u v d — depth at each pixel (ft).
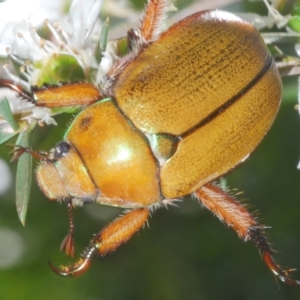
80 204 0.47
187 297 0.59
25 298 0.58
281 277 0.48
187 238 0.59
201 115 0.46
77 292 0.58
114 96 0.47
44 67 0.49
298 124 0.57
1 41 0.49
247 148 0.47
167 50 0.47
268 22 0.50
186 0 0.51
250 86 0.47
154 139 0.46
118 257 0.59
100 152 0.46
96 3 0.50
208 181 0.47
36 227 0.58
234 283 0.59
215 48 0.46
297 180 0.58
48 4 0.51
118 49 0.49
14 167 0.57
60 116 0.53
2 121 0.47
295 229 0.58
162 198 0.47
